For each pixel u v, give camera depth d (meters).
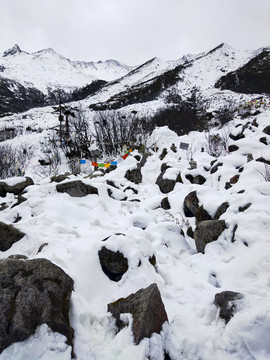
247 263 3.01
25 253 3.63
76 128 15.82
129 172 8.33
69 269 3.04
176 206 5.70
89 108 53.97
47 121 37.34
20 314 2.14
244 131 11.23
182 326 2.47
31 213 4.89
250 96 41.66
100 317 2.55
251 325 2.12
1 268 2.37
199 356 2.15
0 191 7.12
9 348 2.00
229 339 2.13
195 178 7.43
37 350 2.04
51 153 15.38
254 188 4.23
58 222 4.46
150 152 11.59
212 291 2.88
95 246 3.34
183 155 11.16
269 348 1.99
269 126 10.04
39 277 2.41
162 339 2.25
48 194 5.68
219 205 4.41
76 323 2.39
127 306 2.52
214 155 11.13
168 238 4.27
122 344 2.22
